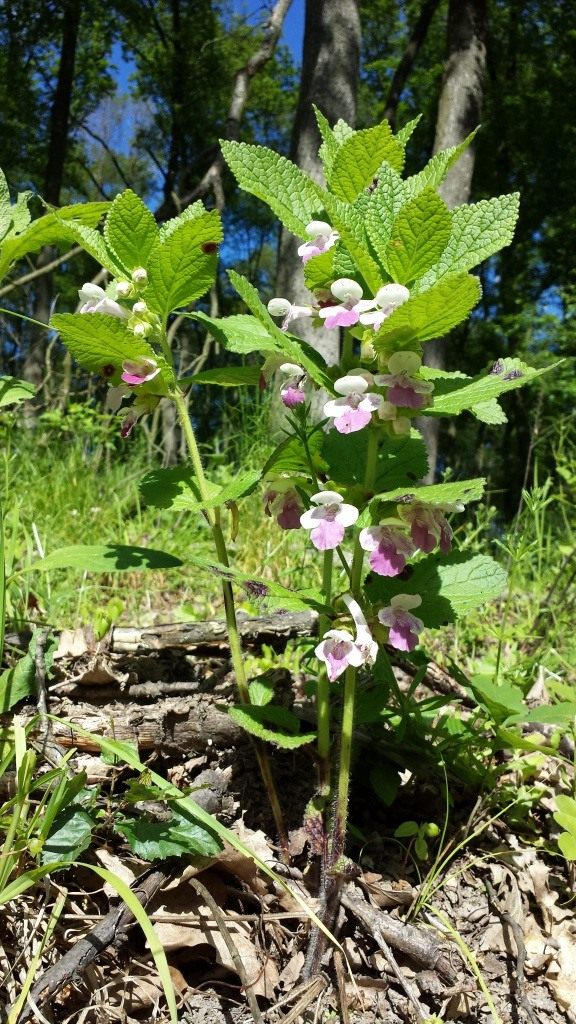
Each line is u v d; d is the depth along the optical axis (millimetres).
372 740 570
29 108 4254
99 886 455
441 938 488
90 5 4078
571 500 1200
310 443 479
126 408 473
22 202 596
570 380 2871
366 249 424
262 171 455
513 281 4422
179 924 445
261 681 520
